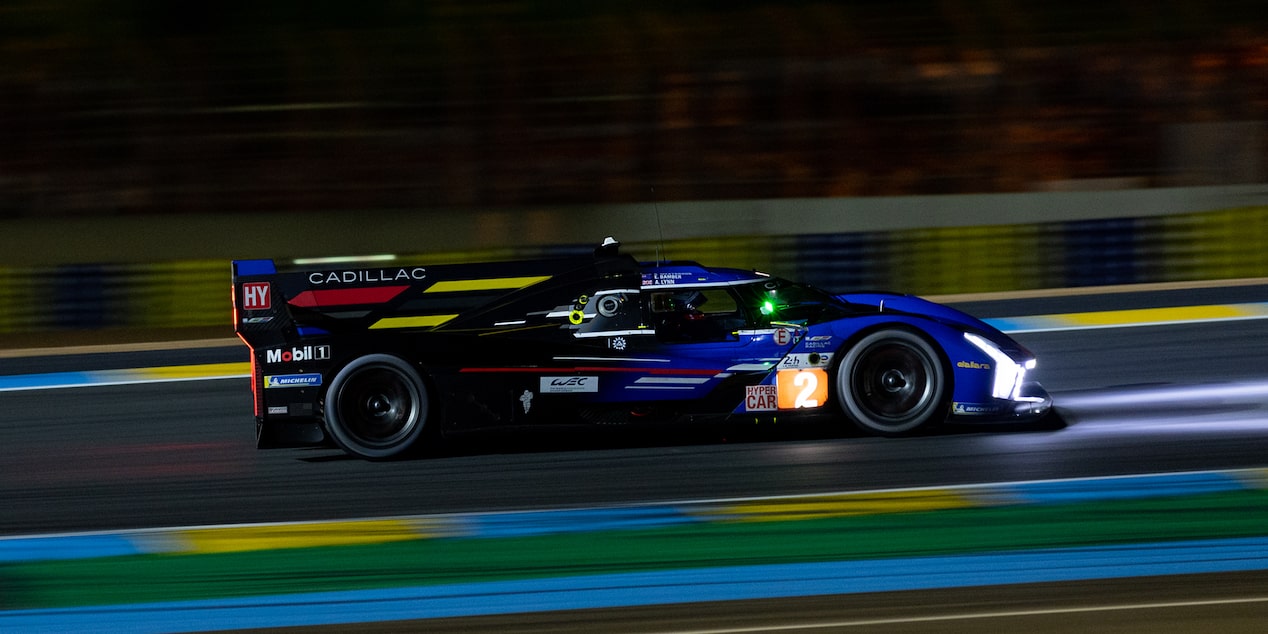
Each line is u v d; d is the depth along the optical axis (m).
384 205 62.38
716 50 69.88
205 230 50.59
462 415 22.55
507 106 68.00
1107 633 13.77
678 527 18.28
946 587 15.47
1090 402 25.73
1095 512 18.23
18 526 20.11
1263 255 44.75
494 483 21.14
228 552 18.16
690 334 23.39
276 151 66.25
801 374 22.66
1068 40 68.50
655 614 15.01
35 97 67.69
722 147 65.50
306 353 22.45
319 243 50.78
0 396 32.34
